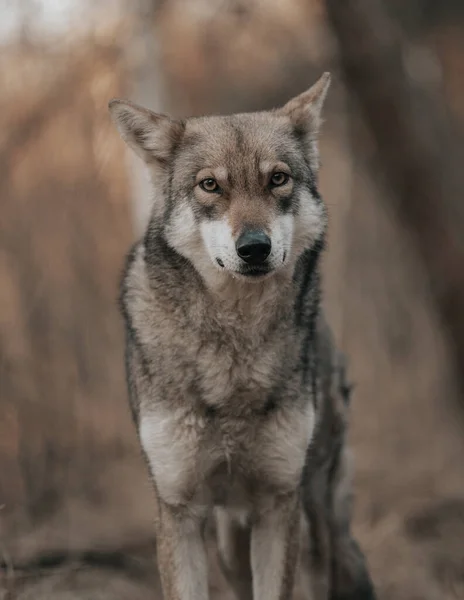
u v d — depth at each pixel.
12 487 13.05
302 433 8.02
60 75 15.20
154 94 16.84
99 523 12.50
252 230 7.50
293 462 8.00
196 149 8.10
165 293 7.91
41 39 15.30
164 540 7.99
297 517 8.11
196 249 7.86
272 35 17.56
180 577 7.91
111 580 10.36
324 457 9.20
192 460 7.94
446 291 13.00
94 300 15.15
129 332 8.32
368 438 16.09
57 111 15.17
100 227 15.49
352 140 17.83
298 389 8.01
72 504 13.05
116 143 15.67
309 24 17.03
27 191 14.70
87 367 14.71
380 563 11.60
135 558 11.33
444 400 17.11
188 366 7.87
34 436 13.38
